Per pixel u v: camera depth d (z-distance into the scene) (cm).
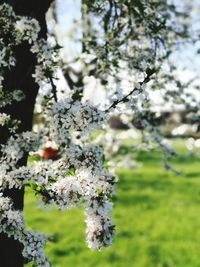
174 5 147
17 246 104
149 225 394
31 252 90
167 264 309
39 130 100
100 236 79
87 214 80
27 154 105
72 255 320
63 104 88
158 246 341
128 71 130
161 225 393
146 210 442
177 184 570
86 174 81
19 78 103
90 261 311
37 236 92
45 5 105
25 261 102
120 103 86
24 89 104
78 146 92
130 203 466
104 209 80
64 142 94
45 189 82
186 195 510
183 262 312
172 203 471
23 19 94
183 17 152
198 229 381
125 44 129
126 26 128
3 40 98
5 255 103
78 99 88
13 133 102
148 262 312
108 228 80
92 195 79
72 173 87
